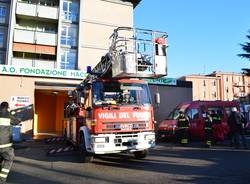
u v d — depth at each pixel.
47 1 43.16
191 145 16.80
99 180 8.34
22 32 39.59
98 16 44.03
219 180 7.99
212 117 17.45
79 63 41.62
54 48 41.00
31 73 22.81
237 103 20.14
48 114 32.16
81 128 11.44
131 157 12.37
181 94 26.25
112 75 10.82
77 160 11.99
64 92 29.59
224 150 14.39
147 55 10.82
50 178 8.74
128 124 10.58
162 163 10.86
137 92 11.16
